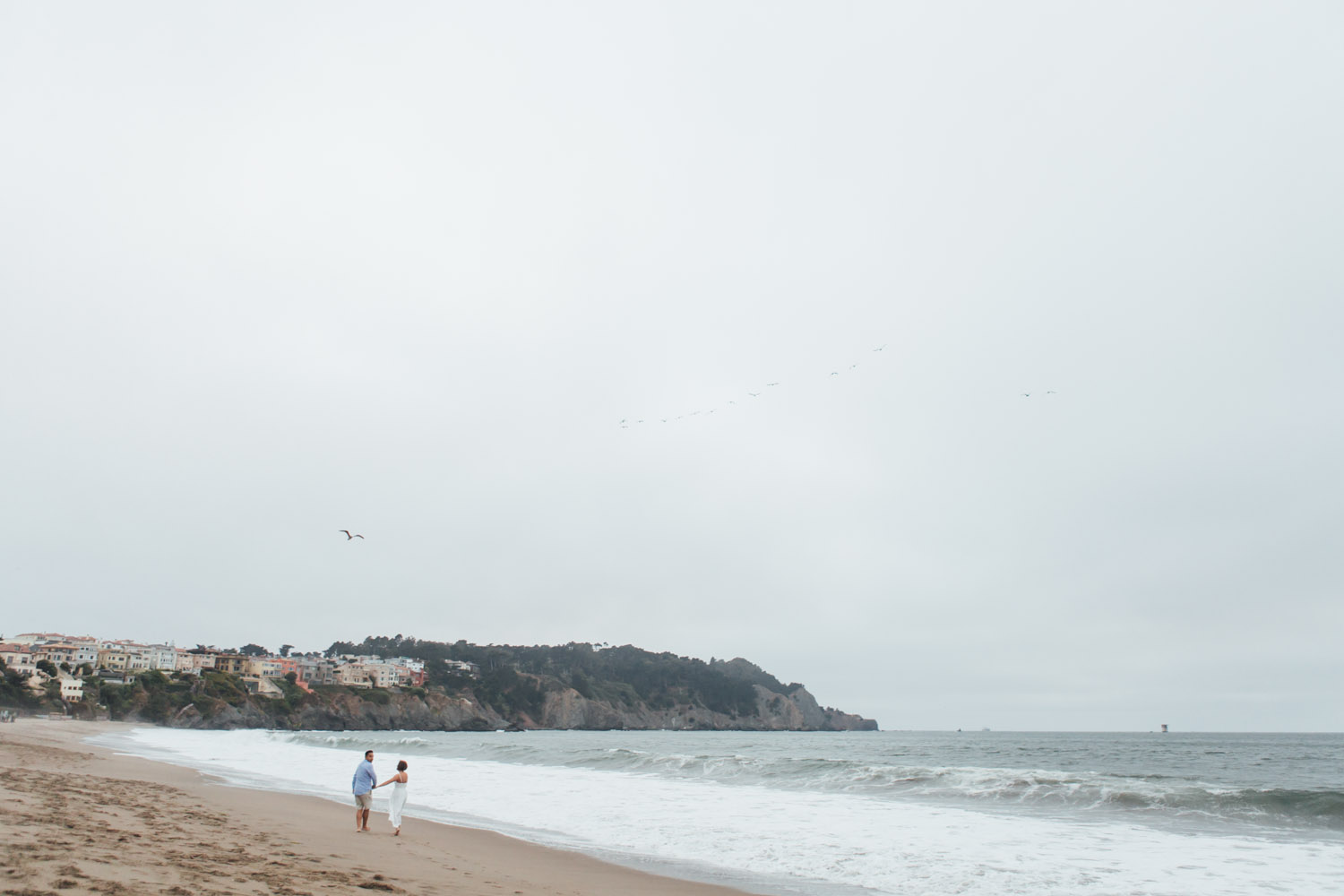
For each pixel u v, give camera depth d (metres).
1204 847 18.33
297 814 20.62
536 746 57.38
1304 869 16.11
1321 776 47.72
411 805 26.33
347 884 11.38
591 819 23.00
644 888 14.05
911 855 17.62
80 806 16.14
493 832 20.33
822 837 19.89
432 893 11.56
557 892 12.88
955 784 29.08
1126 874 15.69
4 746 35.47
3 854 10.24
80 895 8.52
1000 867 16.38
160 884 9.59
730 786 31.91
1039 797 26.36
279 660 195.25
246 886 10.27
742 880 15.24
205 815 17.77
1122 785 26.55
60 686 134.50
